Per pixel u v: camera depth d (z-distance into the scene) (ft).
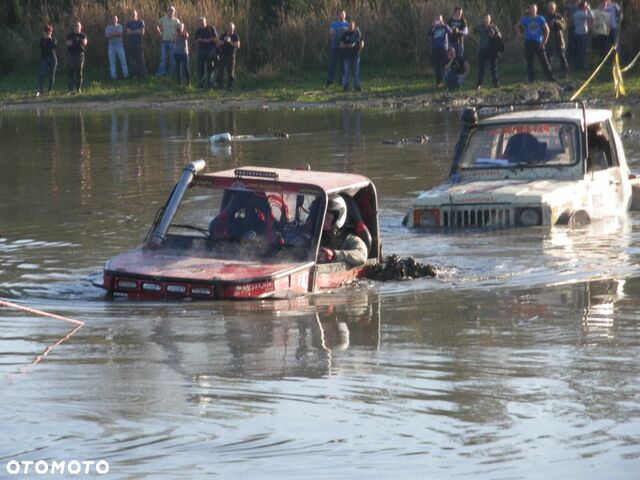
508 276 85.66
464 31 276.00
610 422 49.14
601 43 292.20
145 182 140.67
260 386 54.39
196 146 183.32
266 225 83.66
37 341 64.13
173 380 55.57
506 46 305.32
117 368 57.82
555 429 48.24
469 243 99.91
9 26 329.31
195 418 49.39
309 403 51.78
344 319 70.59
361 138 189.98
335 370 57.62
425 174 143.64
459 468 44.09
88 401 51.62
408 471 43.65
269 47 312.71
